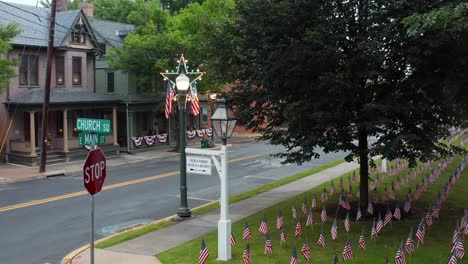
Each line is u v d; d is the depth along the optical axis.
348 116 12.78
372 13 12.05
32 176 24.31
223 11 34.72
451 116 12.74
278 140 13.81
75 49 32.72
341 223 13.25
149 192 19.34
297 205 15.81
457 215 13.92
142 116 39.72
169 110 29.17
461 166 21.72
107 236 12.77
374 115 12.06
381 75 12.02
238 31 13.93
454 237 10.48
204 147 37.59
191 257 10.33
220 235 10.11
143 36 34.69
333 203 15.91
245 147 39.66
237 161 29.73
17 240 12.38
